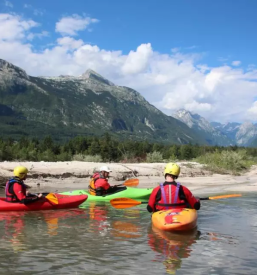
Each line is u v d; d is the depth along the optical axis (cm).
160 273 413
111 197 1150
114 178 1986
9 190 918
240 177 2230
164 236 600
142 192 1210
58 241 561
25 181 1678
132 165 2362
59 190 1466
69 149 5541
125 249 513
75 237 590
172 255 484
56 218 792
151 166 2384
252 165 3159
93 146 4556
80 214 853
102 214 854
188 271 420
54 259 462
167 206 716
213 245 541
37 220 766
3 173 1698
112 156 4100
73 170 1978
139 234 616
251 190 1450
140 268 430
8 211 895
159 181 1936
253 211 880
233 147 8419
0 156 2905
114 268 429
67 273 411
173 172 723
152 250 509
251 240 574
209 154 3178
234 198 1159
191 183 1811
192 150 5850
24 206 909
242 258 473
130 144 5812
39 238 581
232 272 418
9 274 405
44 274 407
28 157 3191
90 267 432
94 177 1183
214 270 425
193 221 651
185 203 722
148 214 854
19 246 527
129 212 885
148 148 6881
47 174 1845
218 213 850
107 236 598
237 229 661
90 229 661
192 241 565
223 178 2116
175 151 5834
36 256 475
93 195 1159
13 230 651
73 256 477
